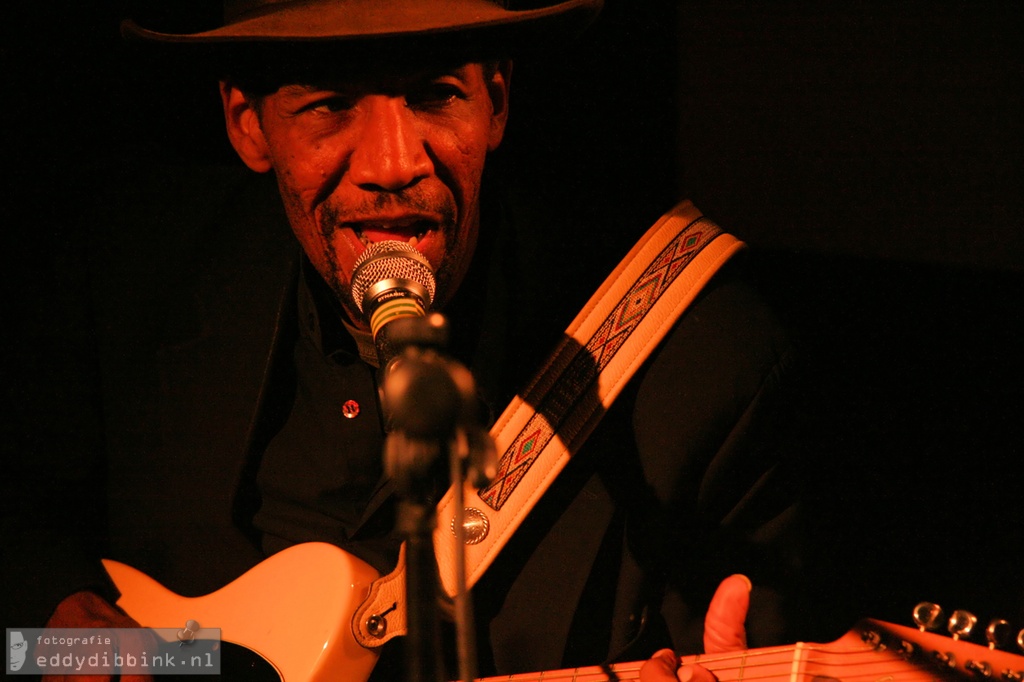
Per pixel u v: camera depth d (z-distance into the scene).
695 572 3.38
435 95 2.82
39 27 4.53
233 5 3.05
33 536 3.54
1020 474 5.72
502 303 3.42
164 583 3.62
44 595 3.38
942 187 5.67
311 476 3.42
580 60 5.23
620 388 3.24
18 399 3.72
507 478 3.25
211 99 4.86
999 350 5.86
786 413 3.32
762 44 5.51
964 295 5.88
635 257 3.40
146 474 3.66
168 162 4.55
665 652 2.54
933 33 5.47
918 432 5.89
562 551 3.26
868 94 5.63
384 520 3.35
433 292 2.17
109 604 3.39
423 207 2.83
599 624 3.26
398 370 1.70
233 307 3.62
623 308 3.33
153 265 3.82
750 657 2.38
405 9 2.80
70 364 3.79
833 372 6.01
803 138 5.70
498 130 3.29
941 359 5.94
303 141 2.84
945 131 5.60
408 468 1.69
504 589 3.28
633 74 5.31
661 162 5.45
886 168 5.74
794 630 3.25
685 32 5.39
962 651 2.12
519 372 3.45
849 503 5.76
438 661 1.86
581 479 3.30
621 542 3.29
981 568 5.35
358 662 3.04
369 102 2.77
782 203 5.82
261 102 2.94
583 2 2.81
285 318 3.49
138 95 4.78
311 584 3.12
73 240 3.94
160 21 4.64
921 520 5.64
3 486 3.62
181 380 3.63
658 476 3.25
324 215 2.93
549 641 3.22
